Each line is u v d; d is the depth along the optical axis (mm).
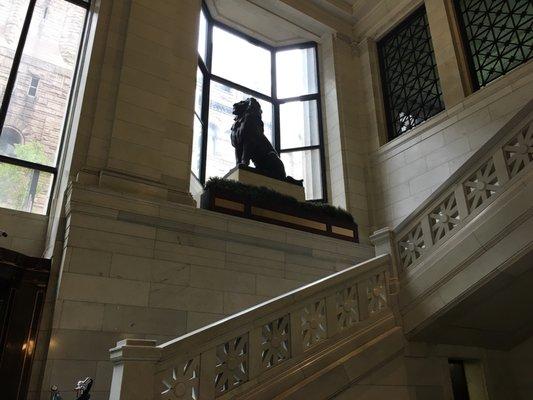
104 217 6129
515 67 8875
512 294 4691
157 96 7754
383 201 10578
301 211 8102
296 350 3996
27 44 7688
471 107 9109
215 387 3469
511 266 4195
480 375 5512
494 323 5258
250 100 9625
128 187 6832
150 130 7457
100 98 7305
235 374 3646
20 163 7027
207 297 6414
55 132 7512
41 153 7270
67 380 5164
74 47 8180
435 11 10594
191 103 8477
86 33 8211
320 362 4035
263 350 3855
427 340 4922
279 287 7098
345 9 12625
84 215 6004
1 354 5137
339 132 11320
